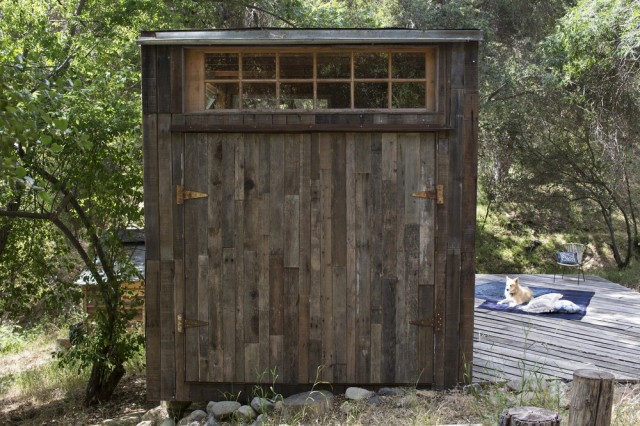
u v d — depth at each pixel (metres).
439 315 5.29
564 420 4.33
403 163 5.23
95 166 7.00
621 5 11.60
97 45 9.02
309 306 5.32
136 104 7.64
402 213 5.25
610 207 16.02
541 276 11.57
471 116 5.17
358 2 16.70
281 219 5.28
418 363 5.34
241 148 5.25
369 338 5.33
